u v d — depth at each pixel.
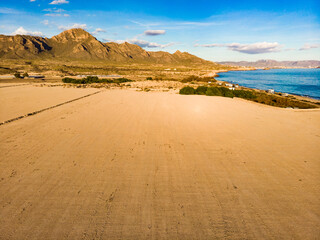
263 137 10.52
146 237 4.23
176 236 4.25
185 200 5.44
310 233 4.28
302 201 5.32
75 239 4.16
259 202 5.32
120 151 8.77
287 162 7.61
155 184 6.21
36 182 6.28
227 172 6.93
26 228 4.45
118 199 5.47
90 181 6.35
